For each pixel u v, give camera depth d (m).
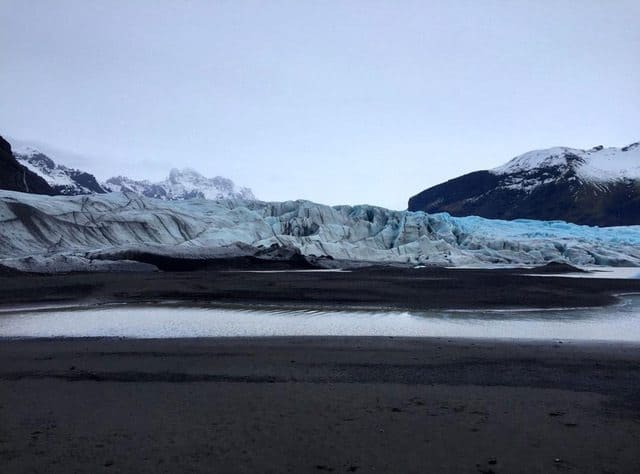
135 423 7.98
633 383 10.63
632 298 28.38
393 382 10.66
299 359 12.95
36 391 9.86
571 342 15.52
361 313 21.75
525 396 9.58
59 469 6.27
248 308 23.12
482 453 6.82
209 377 11.08
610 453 6.84
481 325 18.94
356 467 6.37
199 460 6.56
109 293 27.80
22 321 19.61
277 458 6.64
